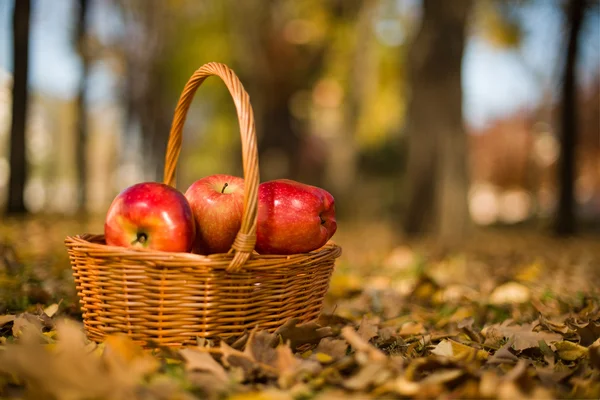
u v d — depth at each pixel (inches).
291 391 65.1
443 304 141.9
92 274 85.7
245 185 83.0
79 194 525.0
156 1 759.1
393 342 97.0
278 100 695.1
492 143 901.8
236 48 689.6
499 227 551.8
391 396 65.7
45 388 60.0
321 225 98.7
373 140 854.5
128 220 87.7
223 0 734.5
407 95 372.2
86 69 527.2
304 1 658.8
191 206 97.8
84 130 527.5
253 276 85.2
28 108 362.0
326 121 805.2
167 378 67.7
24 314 96.2
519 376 68.1
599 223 520.1
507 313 129.6
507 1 499.8
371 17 648.4
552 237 365.1
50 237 257.9
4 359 63.3
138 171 916.6
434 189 348.2
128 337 84.2
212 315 84.2
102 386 60.1
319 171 830.5
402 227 361.4
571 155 370.9
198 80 100.8
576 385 68.8
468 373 68.1
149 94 792.3
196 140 1117.7
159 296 82.4
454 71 351.3
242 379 70.4
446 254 249.4
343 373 74.6
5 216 354.6
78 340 73.0
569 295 147.3
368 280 177.5
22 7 353.7
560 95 374.3
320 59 683.4
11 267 156.7
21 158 360.5
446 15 350.9
